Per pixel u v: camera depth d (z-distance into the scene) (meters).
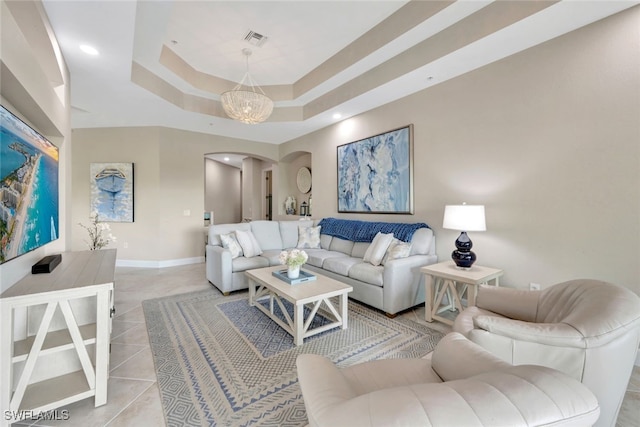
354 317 2.92
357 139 4.42
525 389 0.58
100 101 3.75
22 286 1.59
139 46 2.93
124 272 4.72
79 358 1.61
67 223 2.82
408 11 2.63
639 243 2.00
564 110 2.32
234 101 3.25
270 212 8.39
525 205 2.58
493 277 2.51
